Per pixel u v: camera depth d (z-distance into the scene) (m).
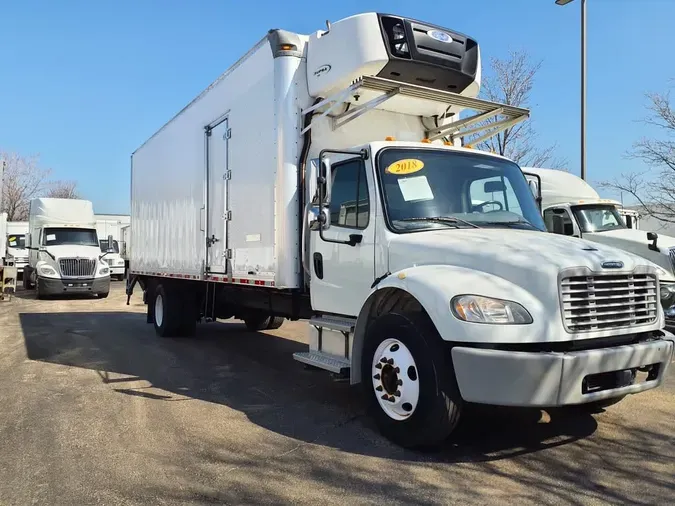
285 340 10.23
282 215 6.01
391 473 4.00
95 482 3.89
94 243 21.53
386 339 4.58
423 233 4.90
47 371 7.50
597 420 5.16
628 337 4.32
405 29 5.64
